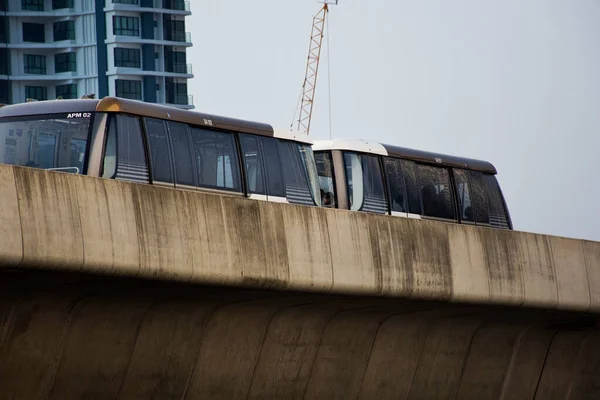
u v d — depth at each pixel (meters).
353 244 86.12
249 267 77.19
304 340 91.94
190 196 73.25
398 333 101.06
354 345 97.00
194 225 73.19
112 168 83.38
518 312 107.25
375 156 114.19
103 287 71.19
